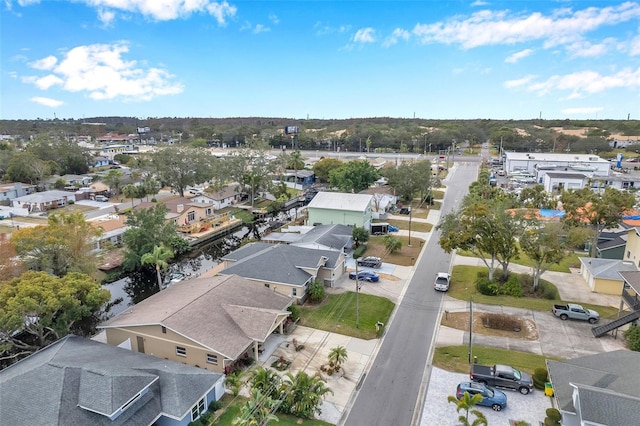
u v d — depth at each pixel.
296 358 31.94
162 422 24.17
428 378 29.58
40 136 131.38
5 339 31.53
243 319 32.38
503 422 24.83
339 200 69.75
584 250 58.44
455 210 83.00
